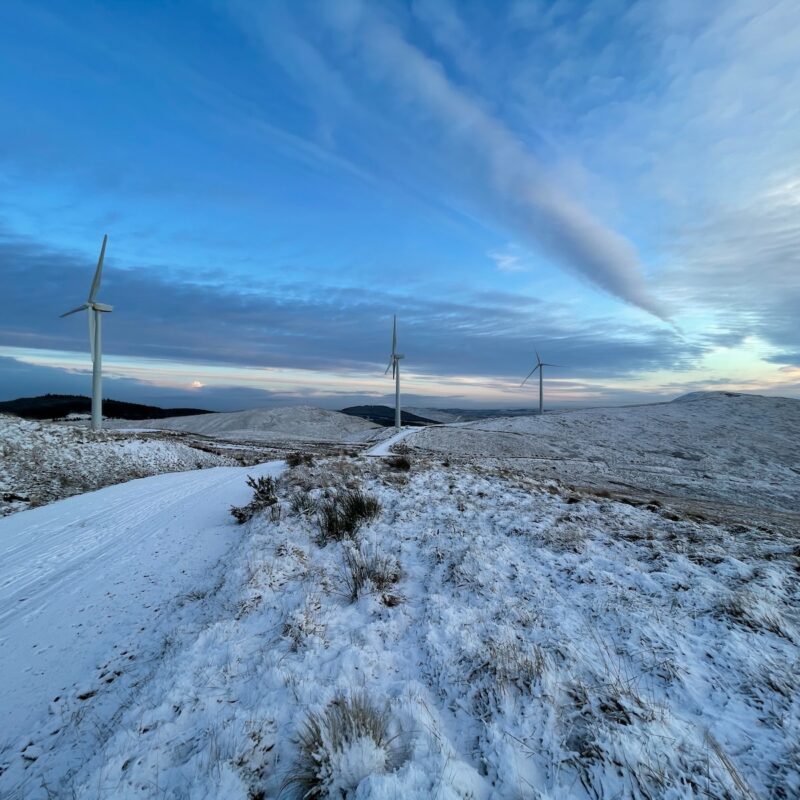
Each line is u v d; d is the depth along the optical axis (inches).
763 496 1317.7
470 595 221.0
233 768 119.7
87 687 179.3
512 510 373.7
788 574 239.9
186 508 492.7
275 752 127.4
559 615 196.4
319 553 292.7
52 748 146.9
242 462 1163.3
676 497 1186.6
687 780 111.0
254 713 139.6
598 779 113.0
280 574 253.1
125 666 191.3
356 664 164.9
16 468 643.5
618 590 218.7
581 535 306.2
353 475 542.0
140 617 236.8
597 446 2222.0
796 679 150.5
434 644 178.1
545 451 2075.5
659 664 158.7
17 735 155.7
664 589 219.1
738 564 247.9
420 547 293.3
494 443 2183.8
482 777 118.0
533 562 261.1
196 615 226.5
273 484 504.7
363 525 336.8
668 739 123.6
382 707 141.1
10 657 204.5
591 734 126.0
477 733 133.3
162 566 310.8
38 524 432.8
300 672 160.2
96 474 736.3
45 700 173.6
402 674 163.9
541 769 118.6
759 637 175.3
